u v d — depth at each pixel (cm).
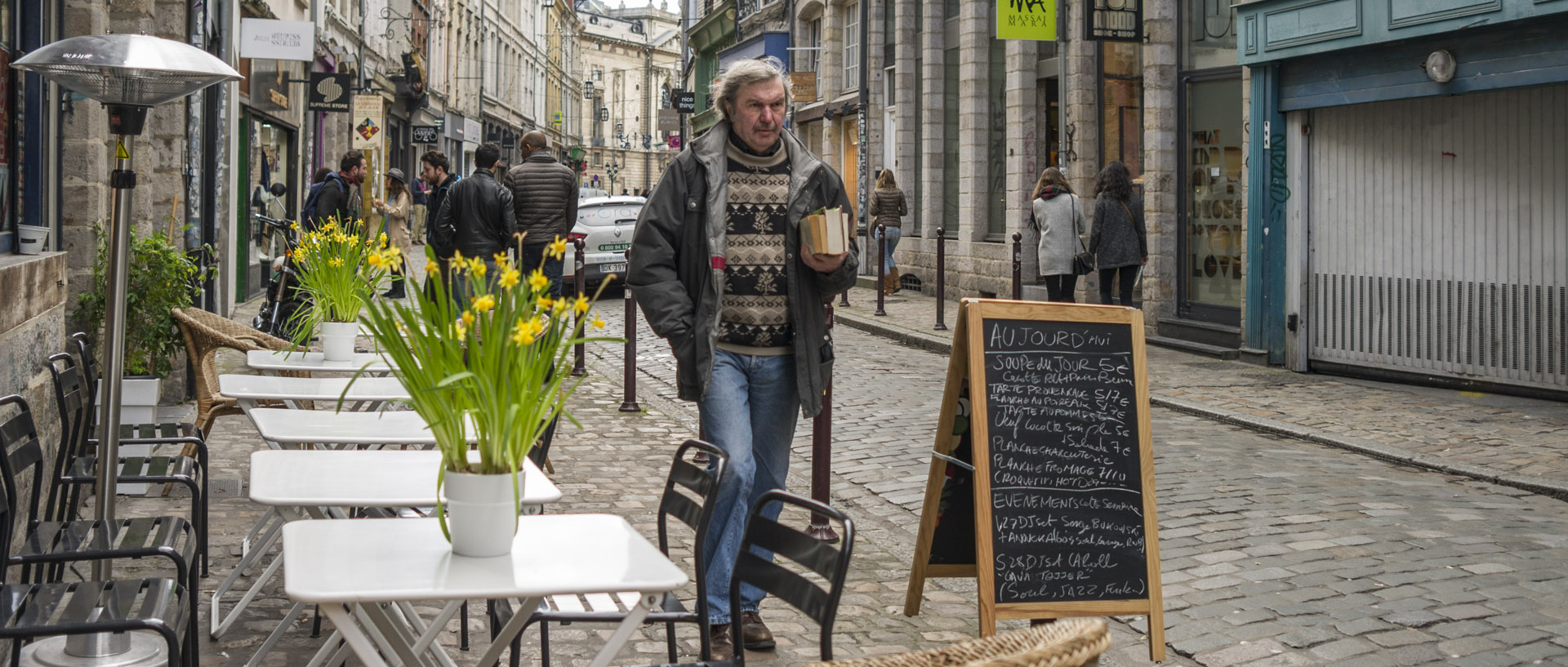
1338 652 469
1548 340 1009
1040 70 1736
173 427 555
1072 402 455
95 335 762
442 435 293
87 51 416
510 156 6050
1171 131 1423
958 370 458
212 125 1222
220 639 472
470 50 5144
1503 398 1032
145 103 438
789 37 2806
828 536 625
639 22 10238
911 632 500
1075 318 462
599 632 490
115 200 440
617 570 287
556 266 1209
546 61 7188
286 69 2038
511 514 296
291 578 270
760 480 486
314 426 465
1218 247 1370
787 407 478
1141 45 1560
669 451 859
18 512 525
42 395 592
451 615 314
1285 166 1226
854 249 461
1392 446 835
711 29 3947
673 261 460
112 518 440
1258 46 1220
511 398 292
